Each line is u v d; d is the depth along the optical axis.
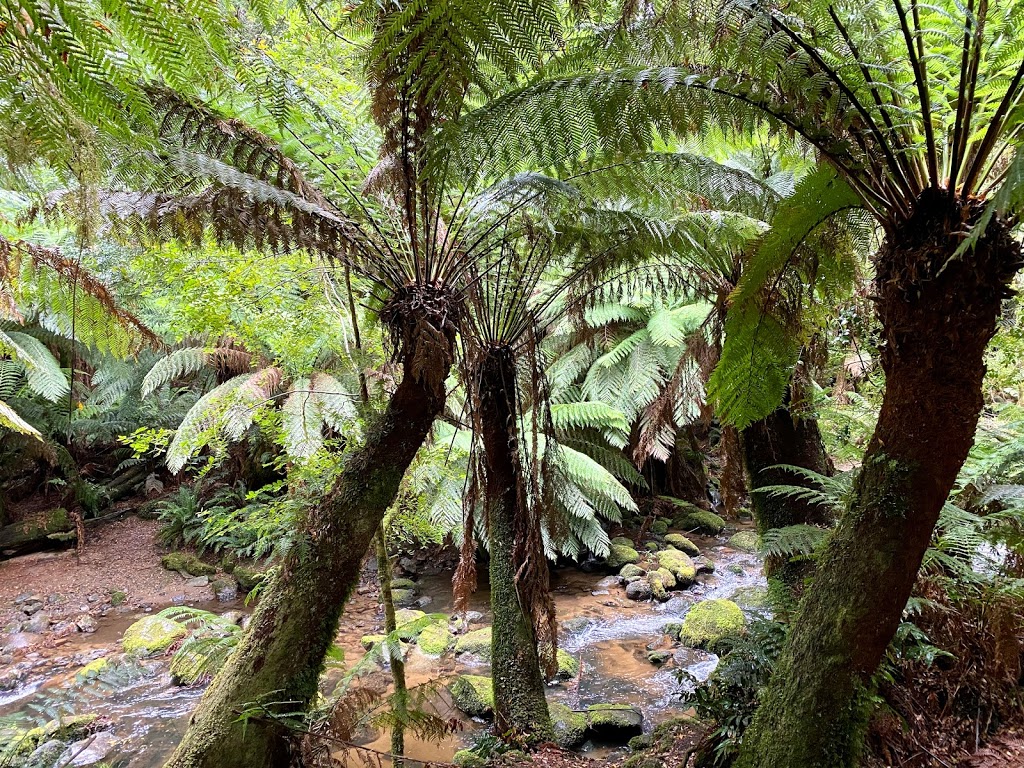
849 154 1.25
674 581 4.73
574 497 4.93
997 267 1.09
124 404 5.82
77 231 0.90
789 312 1.89
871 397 3.18
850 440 3.18
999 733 1.77
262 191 1.45
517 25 1.07
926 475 1.19
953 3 1.20
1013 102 1.08
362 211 2.01
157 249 1.97
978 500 2.09
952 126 1.29
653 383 5.18
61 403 5.18
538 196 2.08
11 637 3.91
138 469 6.27
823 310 2.10
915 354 1.17
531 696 2.37
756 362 1.76
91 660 3.65
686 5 1.38
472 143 1.53
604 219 2.20
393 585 4.84
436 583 4.99
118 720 2.93
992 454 2.17
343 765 1.69
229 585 4.69
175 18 0.61
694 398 3.29
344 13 1.79
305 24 1.96
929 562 1.96
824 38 1.37
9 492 5.60
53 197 1.40
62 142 0.66
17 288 2.04
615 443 5.46
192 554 5.14
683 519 6.21
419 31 1.06
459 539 3.73
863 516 1.27
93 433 5.70
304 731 1.47
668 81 1.32
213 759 1.44
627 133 1.45
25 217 1.78
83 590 4.63
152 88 1.38
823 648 1.29
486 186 2.23
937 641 1.96
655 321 5.25
